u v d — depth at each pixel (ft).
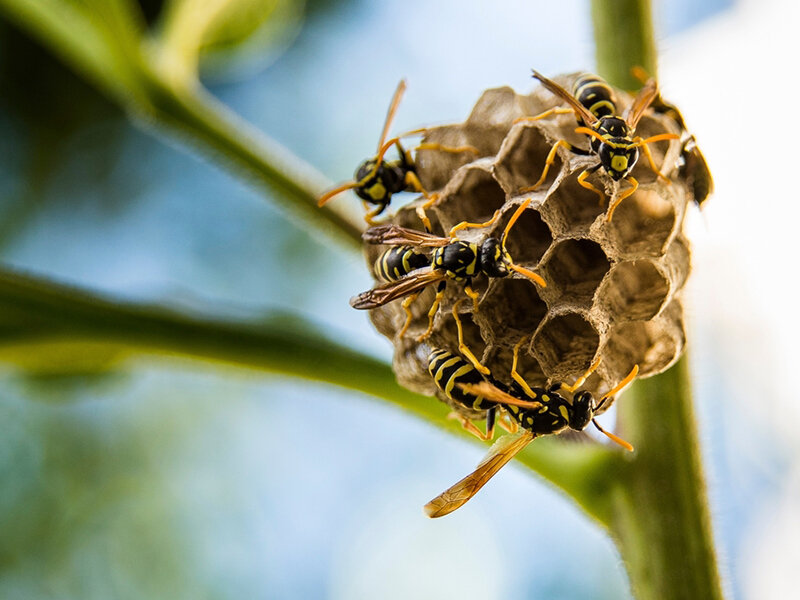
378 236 0.56
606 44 0.55
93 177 1.32
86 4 0.59
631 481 0.52
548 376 0.55
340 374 0.54
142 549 1.20
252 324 0.54
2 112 1.30
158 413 1.24
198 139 0.59
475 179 0.57
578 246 0.56
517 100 0.56
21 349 0.57
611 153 0.53
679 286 0.54
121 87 0.60
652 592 0.51
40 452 1.20
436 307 0.56
